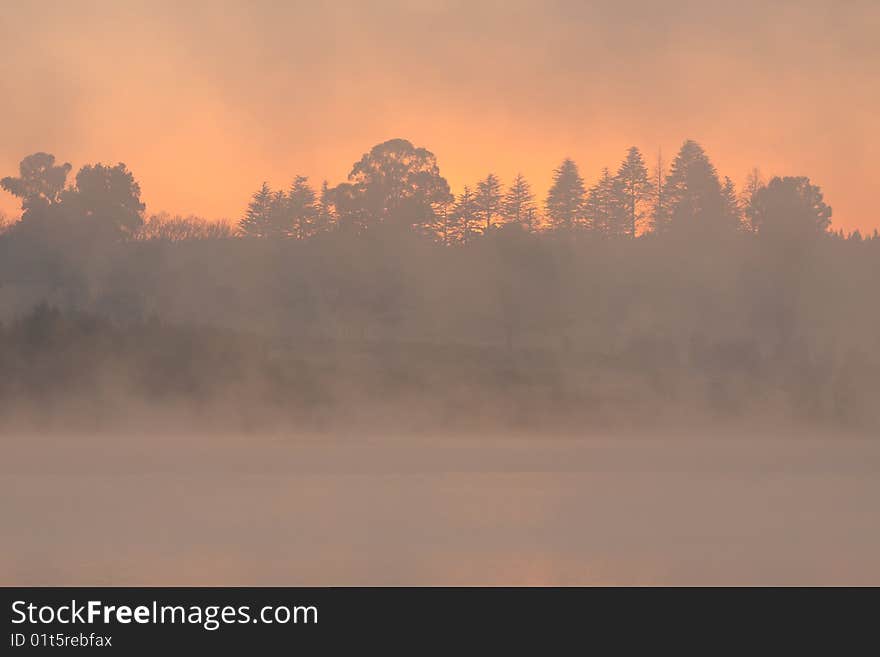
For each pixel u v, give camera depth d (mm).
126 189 148750
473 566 31688
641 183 171625
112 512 41531
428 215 146000
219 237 150750
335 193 150000
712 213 156750
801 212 145375
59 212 145375
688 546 35031
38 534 36562
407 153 151625
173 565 31578
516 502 45188
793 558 33000
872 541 36062
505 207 156875
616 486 51250
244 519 39969
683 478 55094
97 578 29906
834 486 52000
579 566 31734
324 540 35750
